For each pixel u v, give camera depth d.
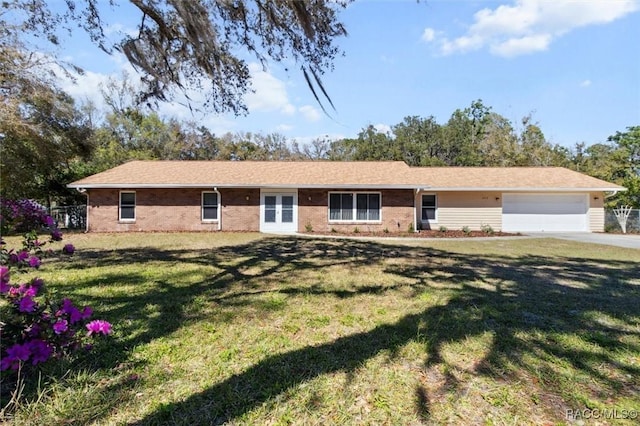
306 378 2.68
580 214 17.09
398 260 8.35
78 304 4.53
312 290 5.41
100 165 23.89
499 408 2.32
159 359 2.98
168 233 14.91
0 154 14.45
